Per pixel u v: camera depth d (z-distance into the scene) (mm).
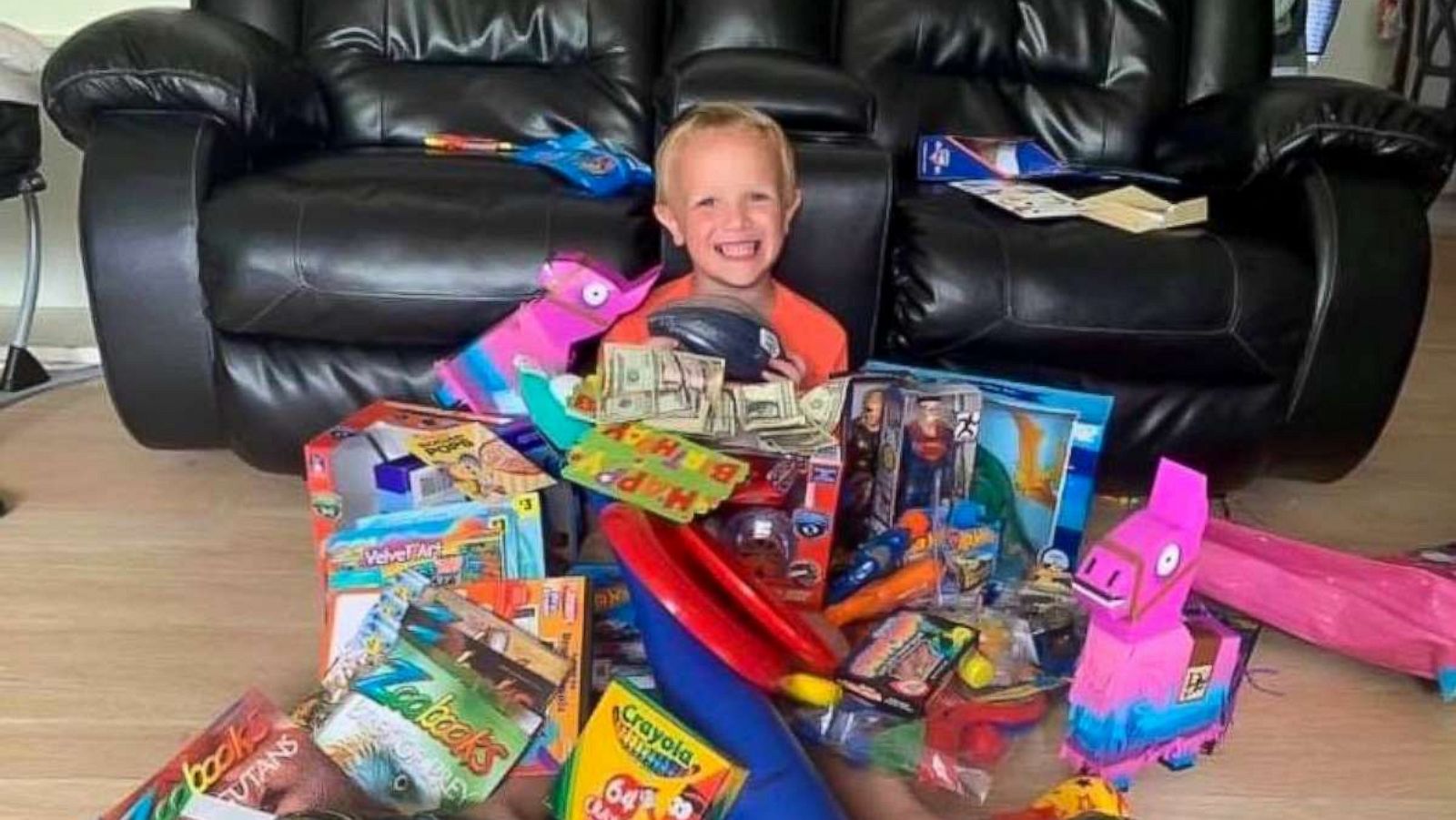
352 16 2139
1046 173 1976
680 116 1730
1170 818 1246
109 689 1380
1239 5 2166
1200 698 1272
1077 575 1217
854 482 1500
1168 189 1940
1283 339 1711
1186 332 1675
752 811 1096
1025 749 1325
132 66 1682
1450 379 2484
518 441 1433
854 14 2162
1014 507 1529
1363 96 1793
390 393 1735
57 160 2461
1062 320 1650
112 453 1938
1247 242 1722
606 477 1278
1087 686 1227
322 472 1375
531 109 2113
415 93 2105
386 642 1222
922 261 1655
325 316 1662
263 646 1469
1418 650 1443
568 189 1731
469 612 1235
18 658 1428
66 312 2529
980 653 1312
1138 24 2174
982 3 2162
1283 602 1528
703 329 1472
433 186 1699
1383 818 1261
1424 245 1740
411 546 1291
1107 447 1757
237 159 1761
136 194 1679
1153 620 1208
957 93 2152
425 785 1125
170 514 1763
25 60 1952
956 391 1475
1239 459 1790
